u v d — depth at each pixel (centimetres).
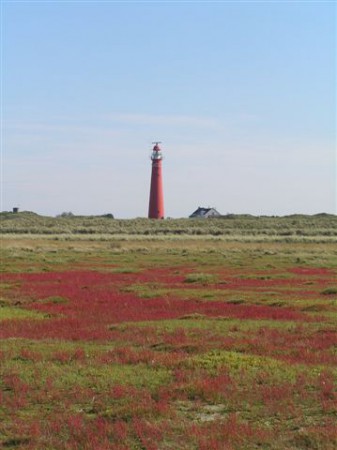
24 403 1659
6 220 16875
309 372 1888
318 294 3916
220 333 2583
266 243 9931
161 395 1691
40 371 1959
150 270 5666
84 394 1714
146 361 2077
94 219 16962
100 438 1405
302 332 2588
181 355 2142
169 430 1443
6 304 3584
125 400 1658
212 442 1345
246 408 1589
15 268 5697
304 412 1555
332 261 6531
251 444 1350
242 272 5450
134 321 2977
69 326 2852
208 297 3775
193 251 8088
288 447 1336
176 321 2930
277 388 1719
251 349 2247
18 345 2384
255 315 3086
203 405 1630
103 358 2131
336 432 1388
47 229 13662
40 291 4144
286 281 4703
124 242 9956
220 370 1916
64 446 1368
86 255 7438
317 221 16675
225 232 13588
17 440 1411
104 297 3841
